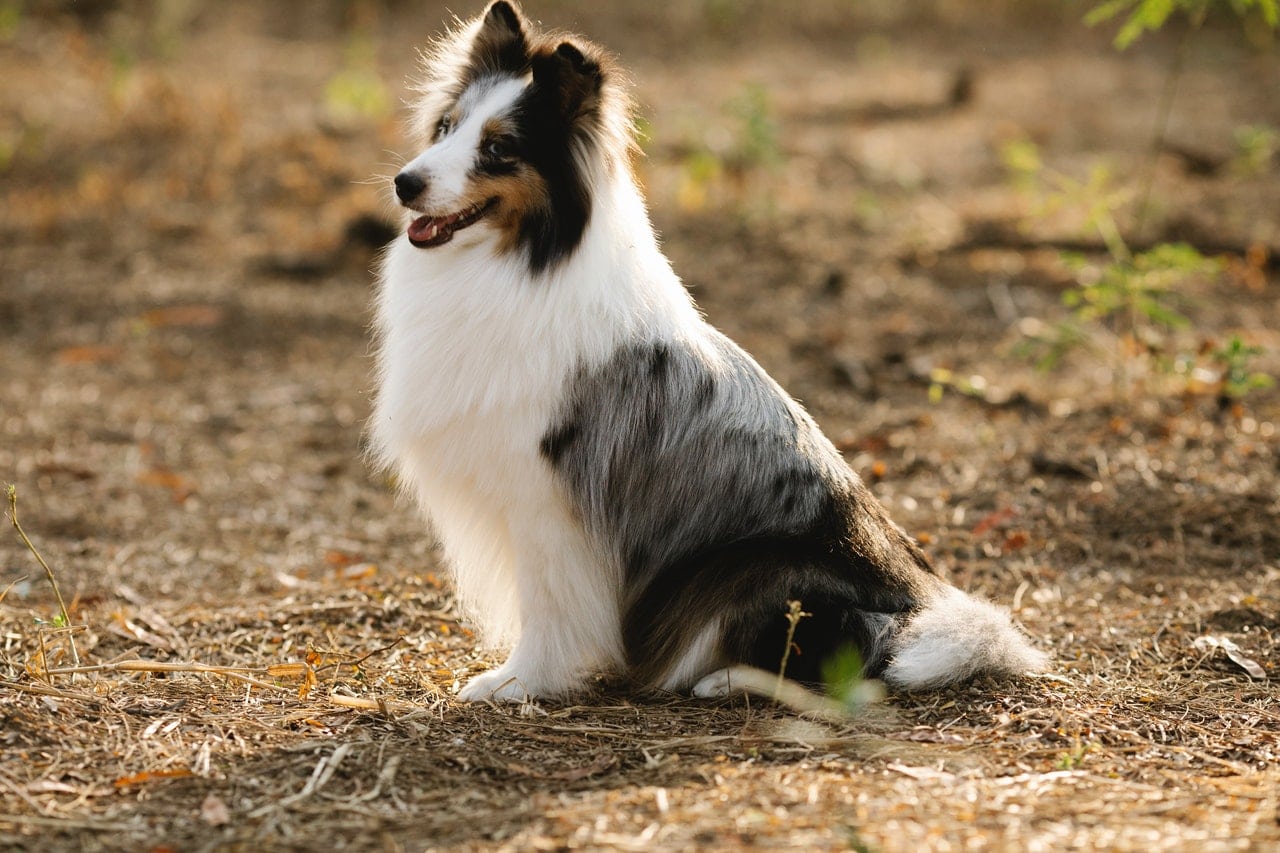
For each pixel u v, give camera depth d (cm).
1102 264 1678
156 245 1783
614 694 753
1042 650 802
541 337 705
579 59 701
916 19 3344
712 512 733
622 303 719
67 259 1725
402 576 962
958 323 1543
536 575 728
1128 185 2012
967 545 1001
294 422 1320
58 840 549
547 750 655
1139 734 677
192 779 607
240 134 2183
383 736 664
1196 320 1514
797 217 1897
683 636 728
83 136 2130
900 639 715
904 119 2473
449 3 3198
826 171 2122
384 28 3011
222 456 1240
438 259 730
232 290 1650
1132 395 1284
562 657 736
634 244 736
